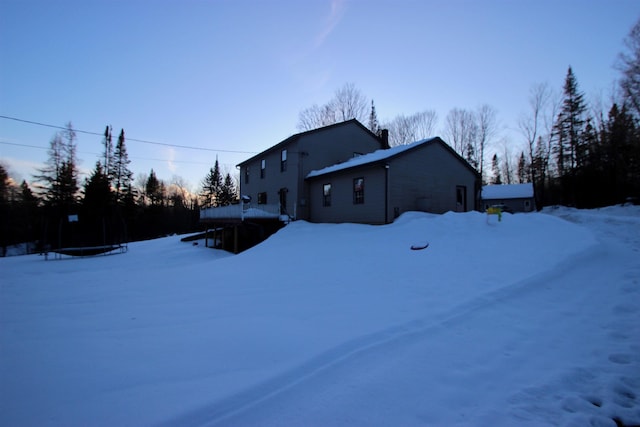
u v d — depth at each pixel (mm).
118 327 4520
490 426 2189
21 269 12023
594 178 27359
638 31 18281
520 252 7027
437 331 3795
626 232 9711
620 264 6070
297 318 4547
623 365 2951
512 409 2383
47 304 6023
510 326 3885
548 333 3668
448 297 5039
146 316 5016
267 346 3568
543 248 7102
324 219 17375
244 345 3631
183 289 6922
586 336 3557
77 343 3920
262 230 15844
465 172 17672
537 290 5047
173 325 4516
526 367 2982
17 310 5602
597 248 6820
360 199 15164
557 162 33156
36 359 3461
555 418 2277
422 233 10141
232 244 18188
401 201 14398
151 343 3844
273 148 19891
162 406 2459
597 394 2557
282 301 5527
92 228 23234
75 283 8266
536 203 31125
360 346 3432
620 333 3566
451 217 11352
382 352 3293
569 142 32031
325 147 19219
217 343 3736
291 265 8727
